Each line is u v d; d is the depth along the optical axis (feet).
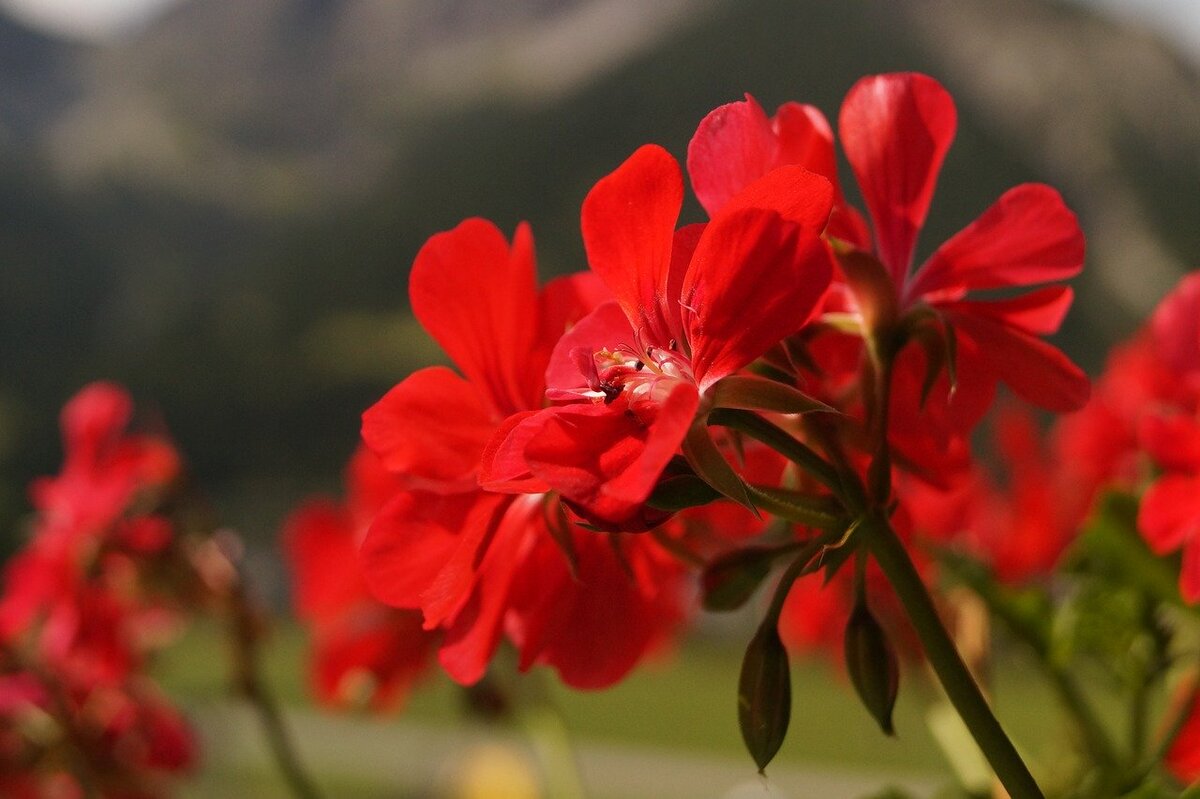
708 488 0.81
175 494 1.46
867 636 0.83
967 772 1.11
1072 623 1.14
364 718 1.53
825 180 0.78
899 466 0.90
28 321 55.77
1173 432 1.00
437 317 0.86
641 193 0.81
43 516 1.48
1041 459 1.44
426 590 0.83
